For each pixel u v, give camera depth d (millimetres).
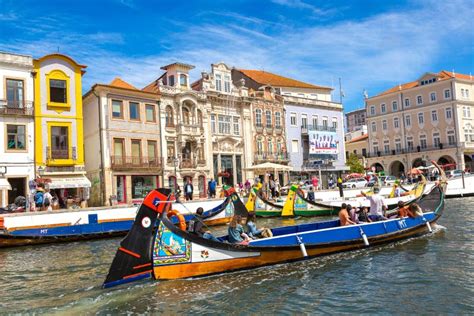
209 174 39125
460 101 62094
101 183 32812
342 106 53156
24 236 17938
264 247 11594
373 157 71250
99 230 19828
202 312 8641
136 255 10242
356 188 39812
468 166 62969
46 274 12500
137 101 35062
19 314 8766
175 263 10500
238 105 42719
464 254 12852
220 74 41562
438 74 64875
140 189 34562
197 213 13828
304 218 25344
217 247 10961
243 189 34250
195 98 38406
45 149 30000
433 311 8320
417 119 66250
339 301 9070
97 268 13023
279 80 51969
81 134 31516
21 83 29469
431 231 16516
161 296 9516
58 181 29844
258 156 43344
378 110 71375
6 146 28594
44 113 30156
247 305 8969
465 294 9195
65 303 9312
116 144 33688
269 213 25922
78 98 31625
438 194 18641
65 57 31141
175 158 34031
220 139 40562
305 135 48562
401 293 9453
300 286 10125
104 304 9133
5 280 11945
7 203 28109
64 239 18953
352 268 11617
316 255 12688
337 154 52062
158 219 10523
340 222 14461
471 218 21375
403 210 16297
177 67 37812
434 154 63875
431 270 11188
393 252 13422
